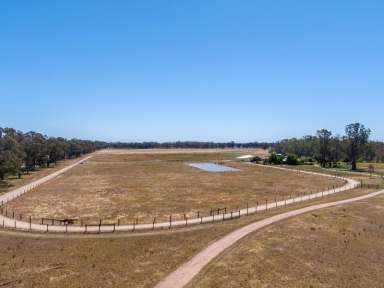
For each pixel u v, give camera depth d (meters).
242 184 111.19
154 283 37.91
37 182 113.31
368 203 75.44
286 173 142.50
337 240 52.91
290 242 50.03
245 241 49.38
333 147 170.12
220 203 79.88
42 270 41.38
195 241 49.88
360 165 177.25
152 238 51.19
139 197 87.25
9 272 40.84
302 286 38.97
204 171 154.00
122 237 51.62
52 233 53.41
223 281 38.47
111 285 37.81
